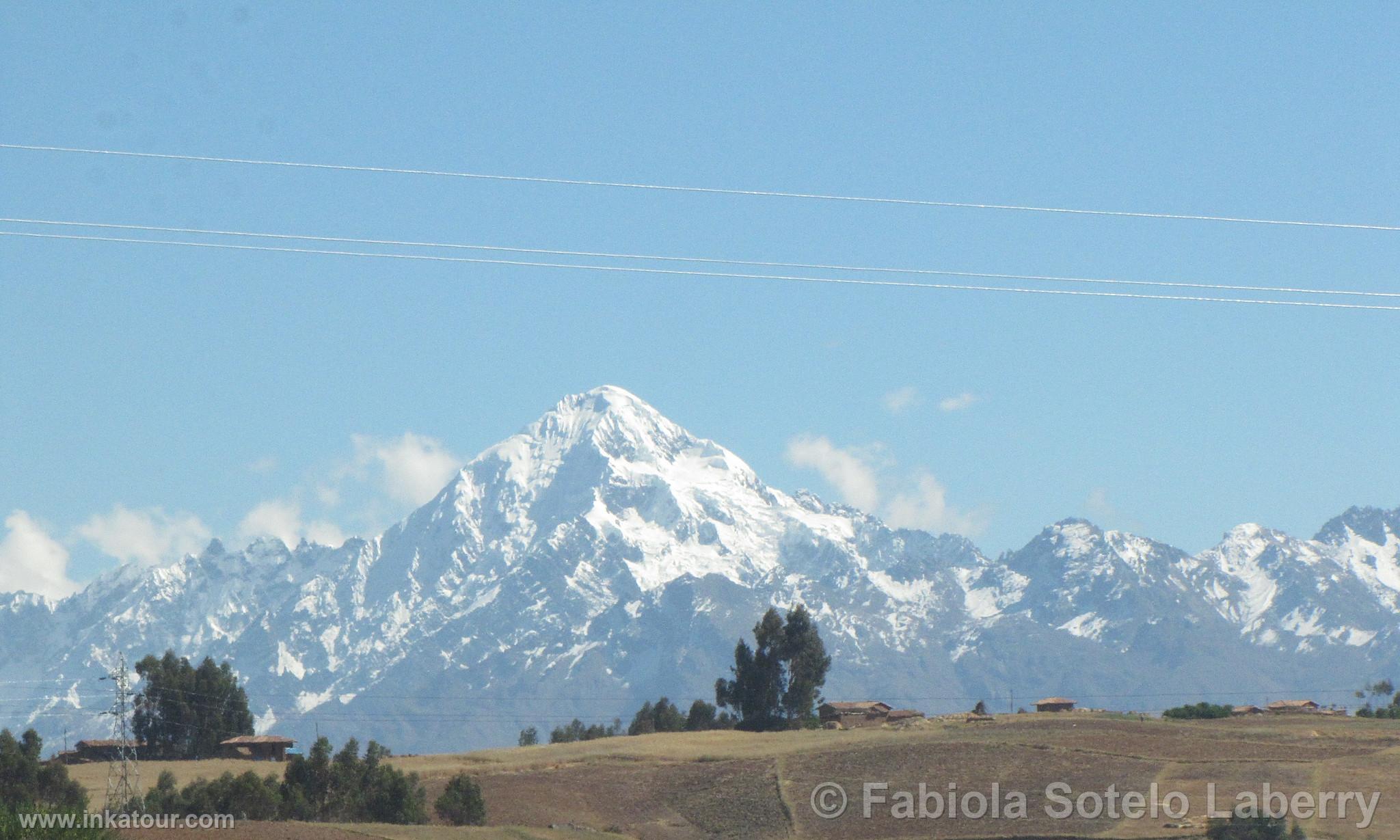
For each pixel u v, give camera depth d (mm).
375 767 147750
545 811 153875
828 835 144000
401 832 120062
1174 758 171500
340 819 139750
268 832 115875
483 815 145000
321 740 146875
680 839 147375
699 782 169125
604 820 153875
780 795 160000
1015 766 168250
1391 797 145750
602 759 185125
